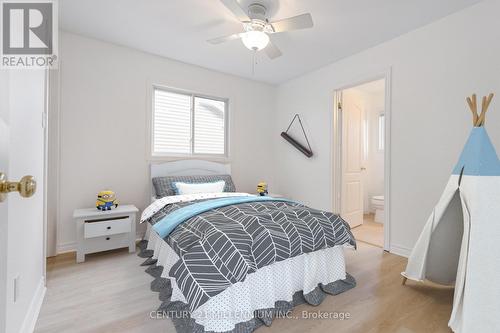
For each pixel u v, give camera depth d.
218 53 3.13
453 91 2.27
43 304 1.65
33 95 1.48
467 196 1.51
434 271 1.85
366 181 5.00
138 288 1.88
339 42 2.81
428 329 1.45
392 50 2.73
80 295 1.77
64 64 2.61
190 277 1.30
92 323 1.46
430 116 2.42
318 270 1.85
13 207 1.11
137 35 2.71
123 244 2.57
